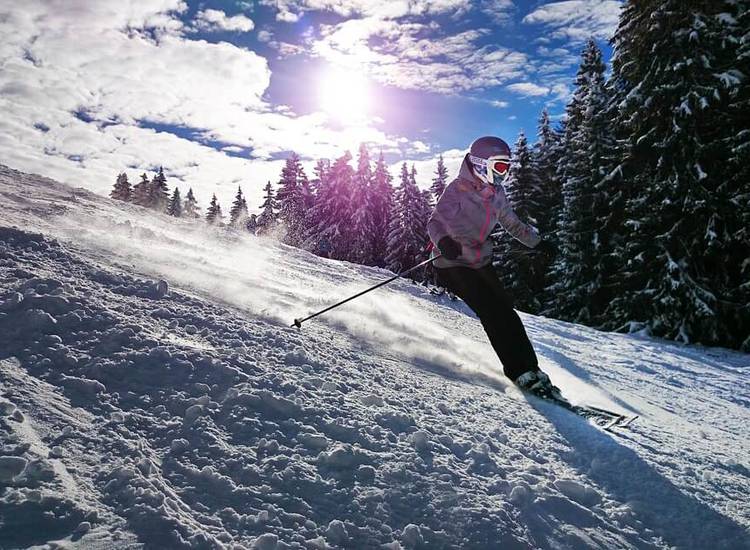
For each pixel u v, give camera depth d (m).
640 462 2.94
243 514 1.89
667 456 3.17
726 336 13.79
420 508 2.12
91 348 2.69
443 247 4.15
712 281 14.30
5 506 1.63
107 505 1.77
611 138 19.92
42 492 1.71
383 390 3.19
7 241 3.80
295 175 39.75
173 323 3.29
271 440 2.32
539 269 25.88
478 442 2.79
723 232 13.89
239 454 2.19
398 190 35.38
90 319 2.92
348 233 38.03
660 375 7.42
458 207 4.30
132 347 2.78
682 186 14.01
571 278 20.81
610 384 5.73
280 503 1.98
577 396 4.56
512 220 4.45
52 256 3.79
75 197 8.40
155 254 5.04
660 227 14.84
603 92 20.81
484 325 4.29
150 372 2.62
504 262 26.67
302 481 2.12
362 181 38.62
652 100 14.71
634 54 15.45
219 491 1.97
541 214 27.75
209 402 2.48
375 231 39.28
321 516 1.98
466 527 2.07
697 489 2.77
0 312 2.77
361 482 2.20
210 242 8.70
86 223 6.03
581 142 20.69
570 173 22.91
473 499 2.23
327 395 2.86
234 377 2.75
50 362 2.49
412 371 3.78
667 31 14.31
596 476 2.73
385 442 2.53
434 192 39.16
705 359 10.32
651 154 15.45
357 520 2.00
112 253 4.54
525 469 2.62
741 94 13.67
